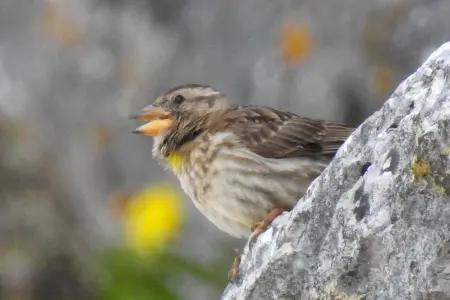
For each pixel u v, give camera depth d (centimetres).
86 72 1546
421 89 550
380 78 1412
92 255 1232
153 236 1234
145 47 1551
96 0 1581
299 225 597
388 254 526
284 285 597
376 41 1424
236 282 679
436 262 501
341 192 572
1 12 1581
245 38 1491
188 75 1516
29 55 1555
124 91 1532
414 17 1416
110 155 1483
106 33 1562
